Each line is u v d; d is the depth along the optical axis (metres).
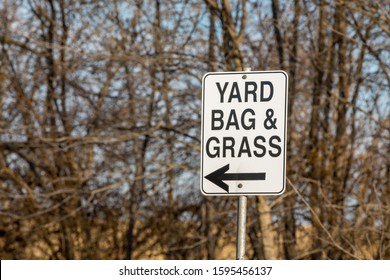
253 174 7.31
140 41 19.98
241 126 7.39
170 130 18.34
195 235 20.81
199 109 18.55
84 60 18.16
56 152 21.38
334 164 18.77
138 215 22.22
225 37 17.89
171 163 19.17
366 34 18.12
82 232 22.91
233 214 19.45
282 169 7.29
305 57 19.00
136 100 18.38
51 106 21.58
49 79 21.66
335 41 18.64
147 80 18.05
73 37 20.47
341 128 19.09
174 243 22.11
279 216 18.27
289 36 19.03
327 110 19.48
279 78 7.39
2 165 21.27
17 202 22.23
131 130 18.50
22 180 21.41
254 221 17.92
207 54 18.95
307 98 19.31
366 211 15.87
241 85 7.43
